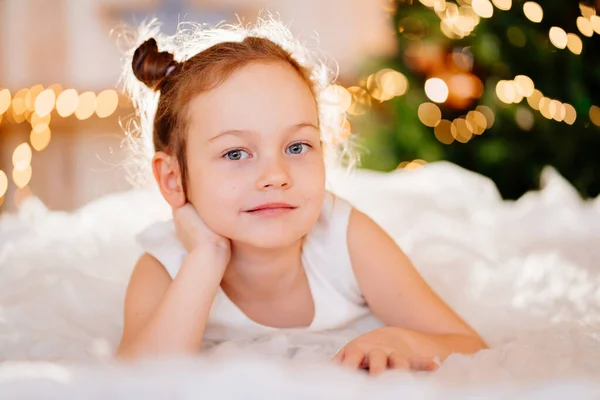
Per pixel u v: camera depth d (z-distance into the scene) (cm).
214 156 104
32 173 321
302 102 105
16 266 142
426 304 115
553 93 226
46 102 247
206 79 107
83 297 130
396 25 258
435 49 255
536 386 65
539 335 108
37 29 346
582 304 125
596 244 168
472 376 82
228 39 127
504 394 64
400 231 167
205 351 110
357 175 213
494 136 242
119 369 71
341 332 118
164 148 115
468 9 229
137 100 133
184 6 353
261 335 116
